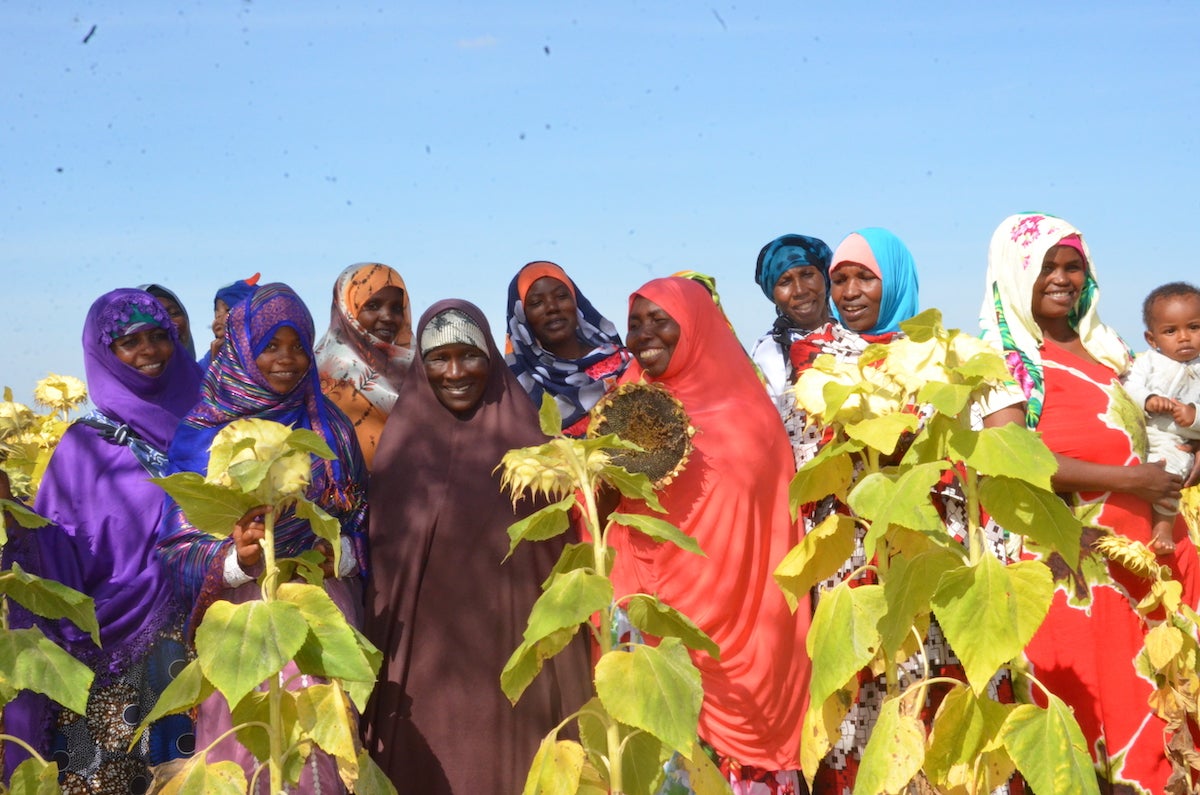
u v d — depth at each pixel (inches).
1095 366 170.6
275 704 127.9
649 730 126.3
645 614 138.8
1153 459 171.8
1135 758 161.0
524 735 164.7
